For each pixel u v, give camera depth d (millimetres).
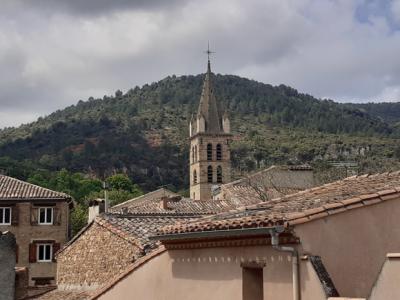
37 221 54531
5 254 30438
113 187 125688
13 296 30250
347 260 11555
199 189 122188
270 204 15016
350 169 61375
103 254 24484
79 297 24516
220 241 13523
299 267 11281
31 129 196500
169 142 193500
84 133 191375
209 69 127438
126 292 18000
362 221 11883
